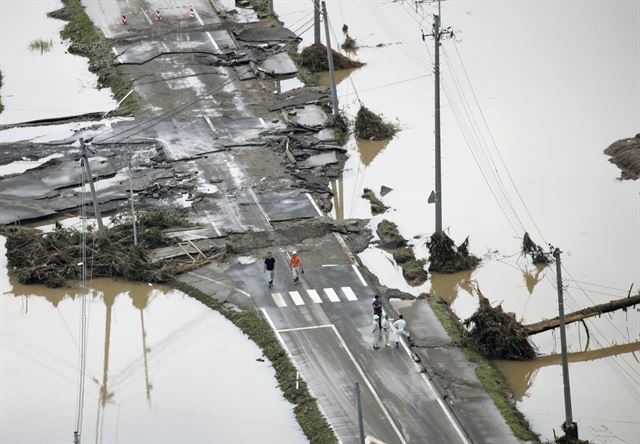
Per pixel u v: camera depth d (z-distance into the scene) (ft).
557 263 433.48
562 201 625.41
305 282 555.28
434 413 451.94
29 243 595.88
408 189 649.20
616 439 442.09
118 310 552.00
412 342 499.10
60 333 536.42
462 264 567.18
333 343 503.20
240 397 477.77
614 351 500.33
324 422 450.30
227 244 585.22
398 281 562.66
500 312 496.64
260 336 515.09
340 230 603.26
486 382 472.44
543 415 459.32
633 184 637.30
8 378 501.56
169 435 456.86
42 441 456.86
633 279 549.95
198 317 539.29
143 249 579.89
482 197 635.25
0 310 555.69
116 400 481.87
